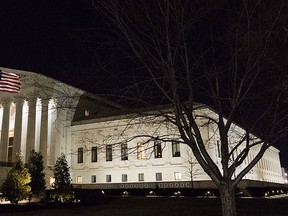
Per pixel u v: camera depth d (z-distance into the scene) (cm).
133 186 5353
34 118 5622
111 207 3091
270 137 1091
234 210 1070
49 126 5906
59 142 5834
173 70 1070
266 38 1044
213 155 4366
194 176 4884
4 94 5744
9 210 2864
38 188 3684
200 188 4603
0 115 6241
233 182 1099
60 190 3734
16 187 3312
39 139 5750
